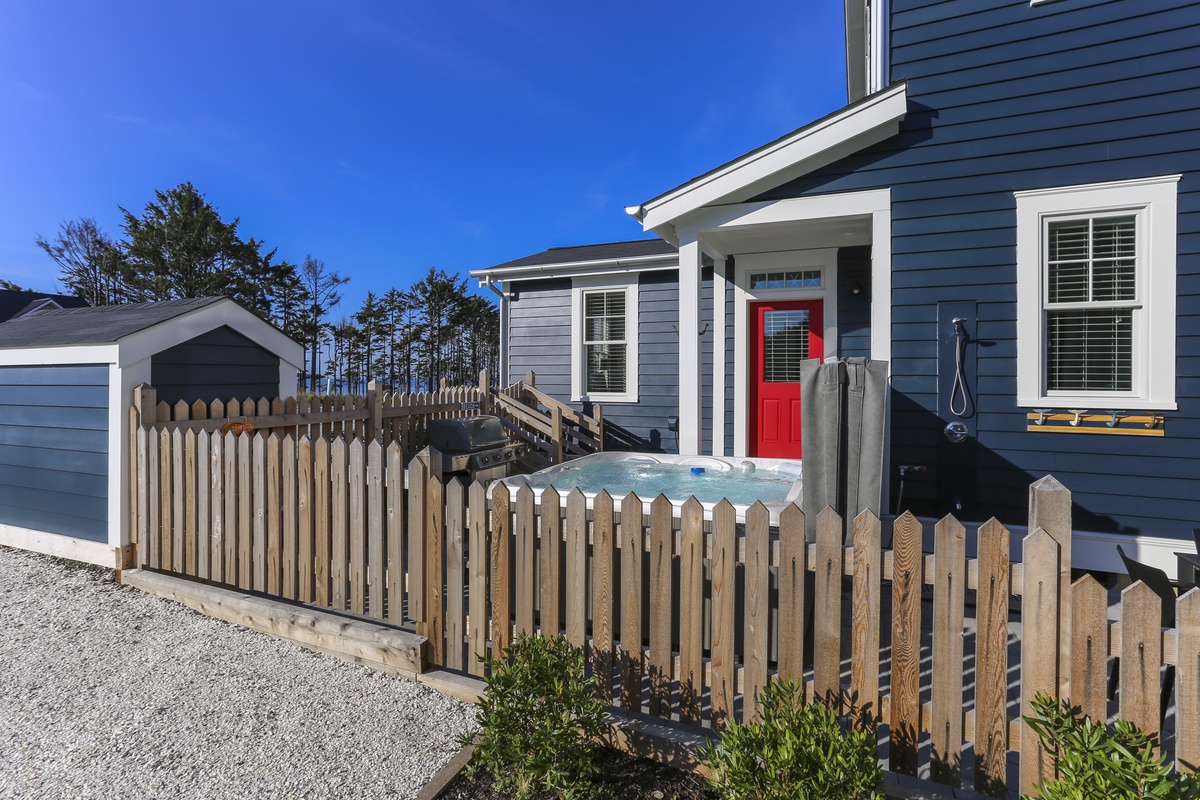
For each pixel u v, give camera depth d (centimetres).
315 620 340
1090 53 463
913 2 511
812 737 183
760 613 236
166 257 3312
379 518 332
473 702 286
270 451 369
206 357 498
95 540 459
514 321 1002
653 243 1085
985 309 491
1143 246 454
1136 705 181
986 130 490
